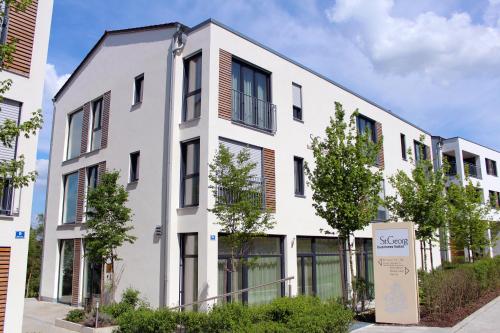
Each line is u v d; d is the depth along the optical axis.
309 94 16.27
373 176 11.66
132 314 9.01
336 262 16.34
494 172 35.72
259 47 14.41
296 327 7.09
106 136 15.73
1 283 9.05
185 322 8.09
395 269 10.85
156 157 13.33
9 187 9.10
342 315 7.88
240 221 10.70
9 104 9.61
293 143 15.08
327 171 11.55
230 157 11.07
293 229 14.35
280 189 14.16
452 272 12.89
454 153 32.59
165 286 12.04
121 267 13.82
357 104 19.03
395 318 10.63
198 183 12.48
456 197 21.11
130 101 14.88
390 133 21.27
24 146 9.63
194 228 12.01
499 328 9.77
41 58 10.17
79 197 16.53
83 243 15.99
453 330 9.57
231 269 11.73
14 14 9.83
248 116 13.72
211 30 12.80
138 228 13.48
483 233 21.52
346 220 11.25
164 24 13.88
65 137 18.34
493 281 16.47
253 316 7.86
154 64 14.16
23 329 11.34
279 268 13.88
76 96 18.03
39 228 31.20
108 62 16.31
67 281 16.78
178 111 13.16
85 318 11.40
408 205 14.67
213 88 12.55
